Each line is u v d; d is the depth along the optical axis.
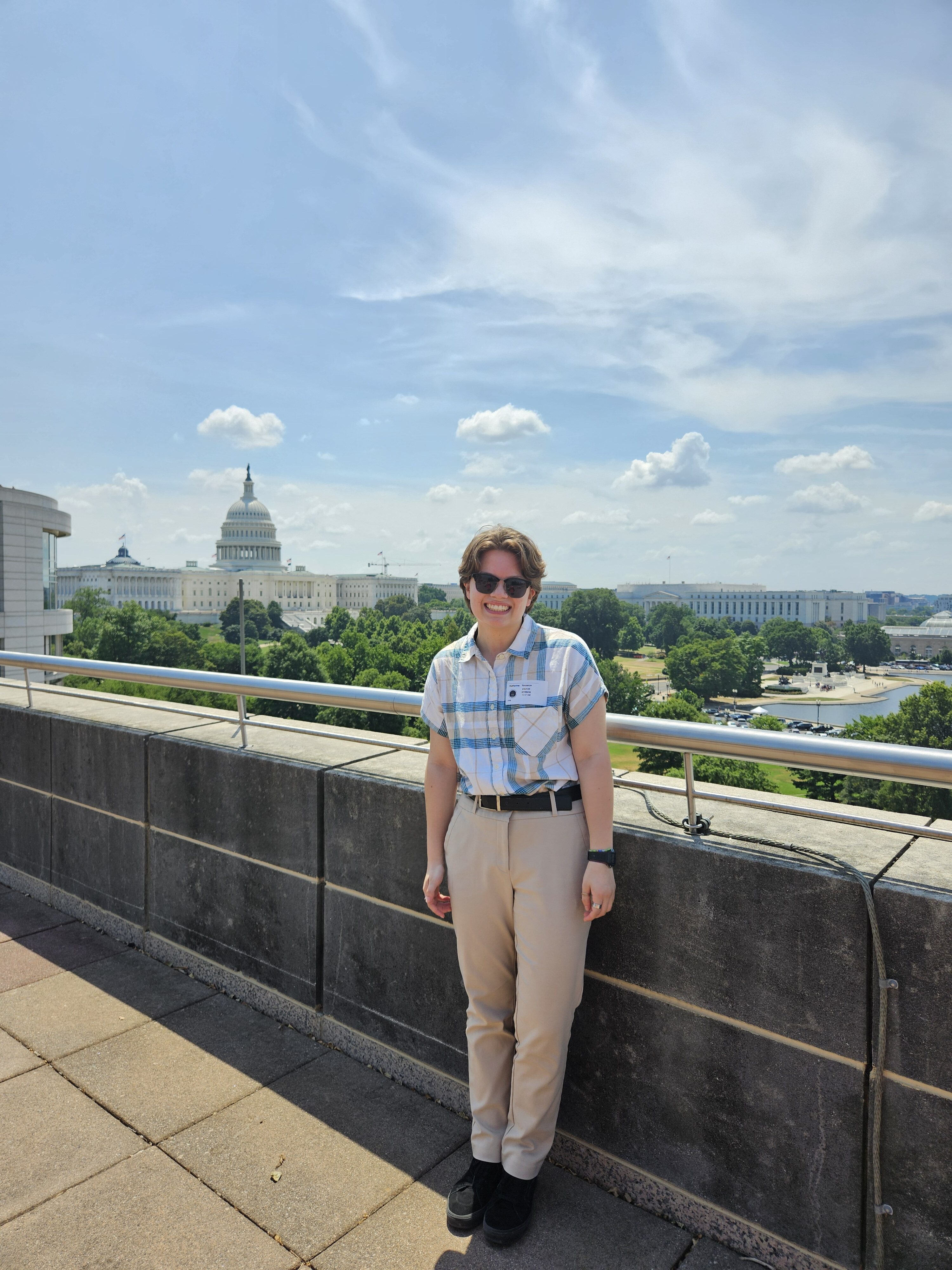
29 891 4.28
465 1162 2.30
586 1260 1.95
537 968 1.93
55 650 46.19
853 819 1.97
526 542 1.90
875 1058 1.72
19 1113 2.53
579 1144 2.24
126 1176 2.26
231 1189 2.21
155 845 3.54
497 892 1.98
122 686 41.12
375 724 41.06
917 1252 1.69
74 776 3.93
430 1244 2.02
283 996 3.05
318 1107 2.55
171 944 3.50
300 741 3.35
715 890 1.94
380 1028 2.73
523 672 1.91
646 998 2.07
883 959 1.70
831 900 1.77
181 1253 2.00
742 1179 1.94
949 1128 1.64
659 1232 2.03
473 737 1.96
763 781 35.09
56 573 46.66
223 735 3.49
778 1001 1.85
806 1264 1.85
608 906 1.88
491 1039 2.12
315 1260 1.98
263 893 3.09
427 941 2.57
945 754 1.67
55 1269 1.95
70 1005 3.18
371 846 2.70
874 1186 1.72
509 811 1.93
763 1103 1.89
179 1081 2.69
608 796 1.90
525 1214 2.02
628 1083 2.12
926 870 1.79
